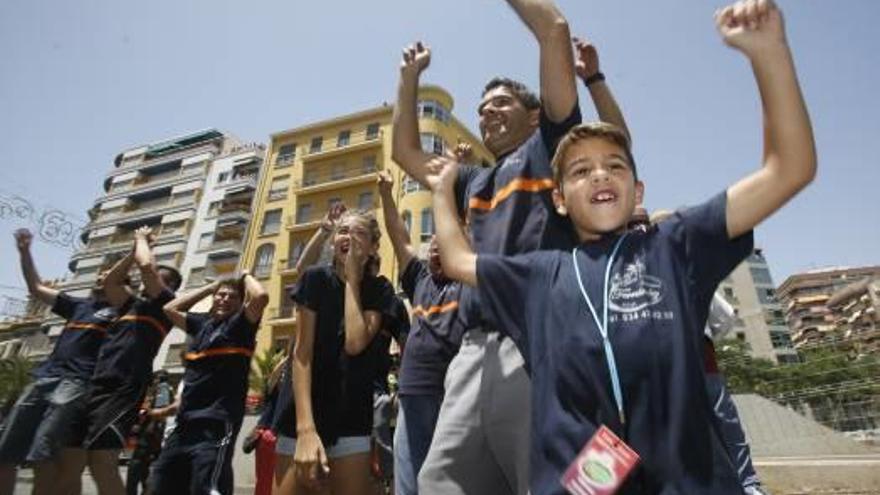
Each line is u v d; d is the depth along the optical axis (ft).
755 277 185.78
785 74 4.64
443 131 114.93
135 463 23.15
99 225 156.46
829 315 256.93
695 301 4.63
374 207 114.42
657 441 4.15
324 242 14.15
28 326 135.13
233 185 141.59
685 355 4.32
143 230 16.58
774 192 4.55
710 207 4.84
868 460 21.33
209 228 139.23
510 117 8.18
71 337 15.89
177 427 12.37
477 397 6.45
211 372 12.60
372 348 9.62
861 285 233.55
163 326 15.70
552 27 6.57
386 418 17.75
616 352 4.50
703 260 4.75
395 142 8.79
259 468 10.78
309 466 7.93
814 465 19.34
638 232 5.24
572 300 4.95
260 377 97.09
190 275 134.51
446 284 11.19
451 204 6.98
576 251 5.42
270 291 119.24
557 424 4.50
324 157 128.77
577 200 5.68
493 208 7.18
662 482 4.02
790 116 4.56
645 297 4.66
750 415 32.30
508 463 6.06
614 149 5.73
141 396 14.83
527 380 5.94
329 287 9.56
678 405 4.16
